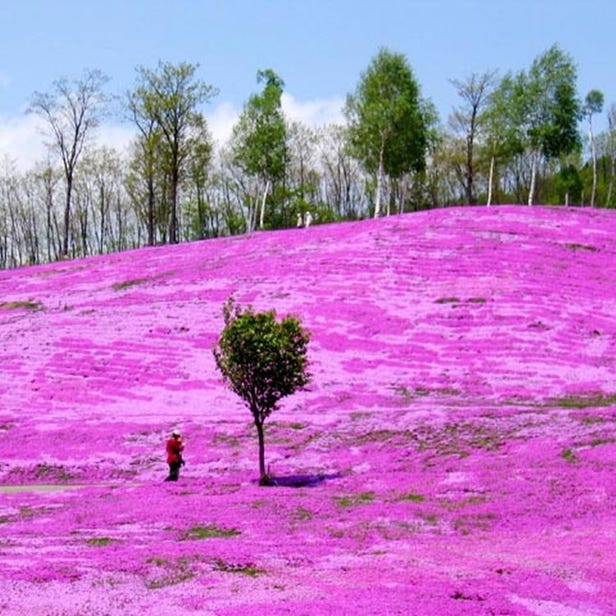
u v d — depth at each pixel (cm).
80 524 2261
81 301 6072
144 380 4422
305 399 4078
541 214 7406
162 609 1324
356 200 13950
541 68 9556
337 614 1295
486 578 1579
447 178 13738
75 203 13038
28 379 4478
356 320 5062
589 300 5222
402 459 3084
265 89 9912
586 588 1554
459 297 5297
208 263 6831
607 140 13400
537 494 2480
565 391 4006
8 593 1395
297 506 2445
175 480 2992
